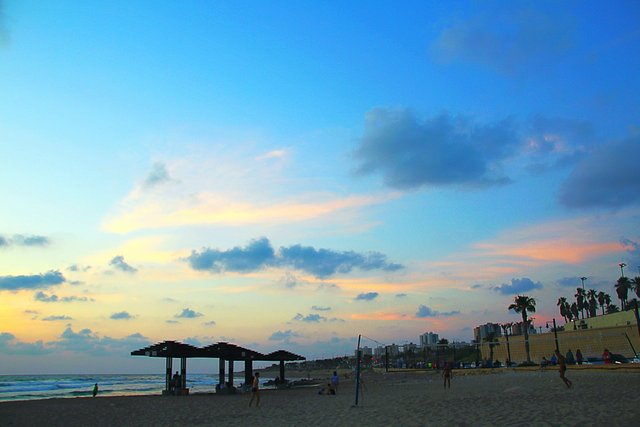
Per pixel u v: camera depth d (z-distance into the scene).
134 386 83.31
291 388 46.31
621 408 13.53
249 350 40.25
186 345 35.88
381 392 29.95
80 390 66.75
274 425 16.05
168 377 37.03
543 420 12.55
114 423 19.69
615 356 38.25
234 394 35.91
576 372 31.86
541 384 24.47
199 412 22.53
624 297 76.38
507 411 14.92
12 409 26.83
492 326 102.12
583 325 62.47
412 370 72.62
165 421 19.66
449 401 19.50
